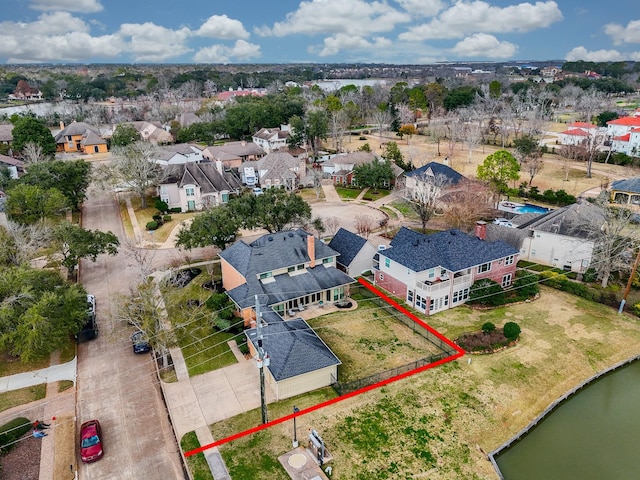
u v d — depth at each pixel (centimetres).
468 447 3192
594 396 3841
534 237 6072
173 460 3119
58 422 3422
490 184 8075
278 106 14838
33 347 3753
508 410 3547
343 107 16112
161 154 9962
